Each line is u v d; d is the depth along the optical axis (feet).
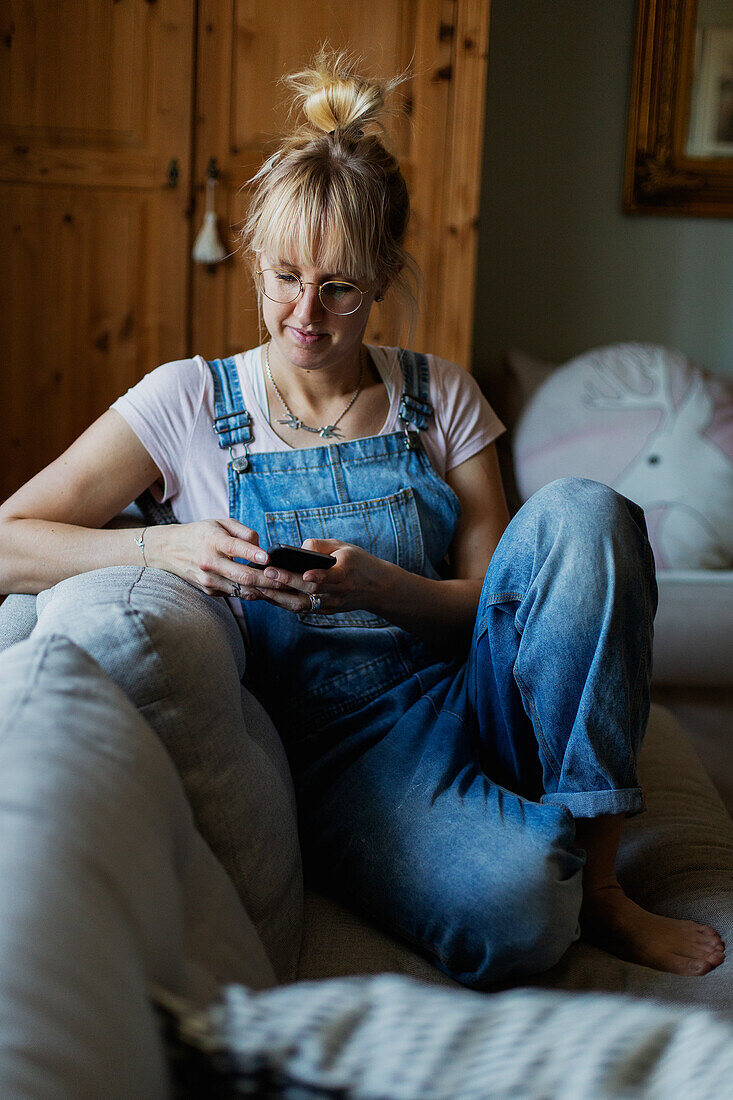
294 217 4.03
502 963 3.20
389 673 4.26
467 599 4.43
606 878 3.71
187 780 2.91
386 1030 1.49
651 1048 1.44
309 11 8.20
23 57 8.02
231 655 3.30
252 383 4.53
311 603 3.91
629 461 8.43
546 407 8.74
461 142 8.45
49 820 1.71
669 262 10.45
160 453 4.42
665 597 6.93
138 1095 1.49
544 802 3.66
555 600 3.62
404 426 4.68
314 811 3.77
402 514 4.50
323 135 4.30
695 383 8.77
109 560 4.04
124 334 8.49
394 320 8.66
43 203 8.25
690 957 3.44
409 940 3.41
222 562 3.79
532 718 3.73
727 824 4.45
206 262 8.41
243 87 8.23
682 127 10.09
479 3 8.28
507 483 8.66
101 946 1.59
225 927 2.29
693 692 7.15
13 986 1.44
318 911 3.61
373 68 8.30
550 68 9.97
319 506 4.43
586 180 10.22
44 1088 1.35
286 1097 1.47
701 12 9.91
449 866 3.32
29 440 8.56
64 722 2.02
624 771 3.61
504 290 10.37
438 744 3.80
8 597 4.18
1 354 8.41
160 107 8.19
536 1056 1.42
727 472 8.40
